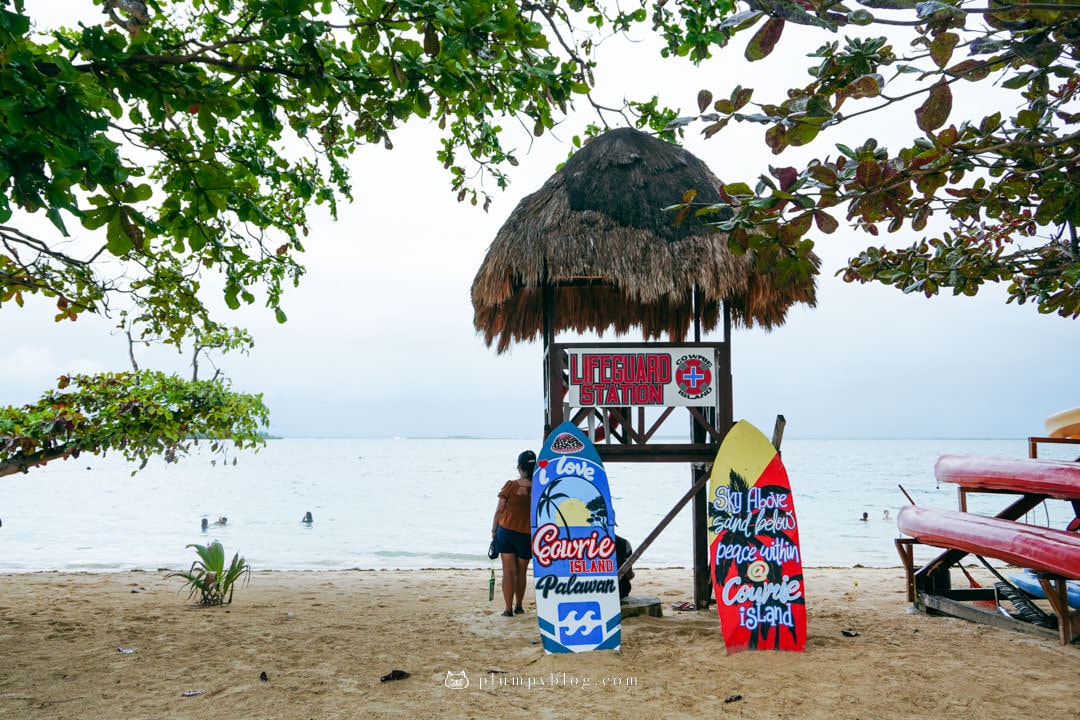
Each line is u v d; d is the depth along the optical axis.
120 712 4.18
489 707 4.33
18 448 7.45
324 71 3.98
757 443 5.89
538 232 6.63
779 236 2.91
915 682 4.63
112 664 5.12
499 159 6.63
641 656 5.40
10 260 6.37
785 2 2.12
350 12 3.94
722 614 5.51
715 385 6.66
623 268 6.41
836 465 77.88
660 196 6.84
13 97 2.69
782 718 4.09
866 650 5.40
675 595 8.38
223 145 4.69
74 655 5.35
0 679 4.74
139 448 8.15
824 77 2.52
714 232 6.62
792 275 3.09
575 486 5.92
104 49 3.25
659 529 6.96
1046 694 4.40
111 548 17.73
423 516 27.16
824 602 7.67
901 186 2.80
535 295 8.22
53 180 2.72
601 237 6.54
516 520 7.05
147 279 6.87
